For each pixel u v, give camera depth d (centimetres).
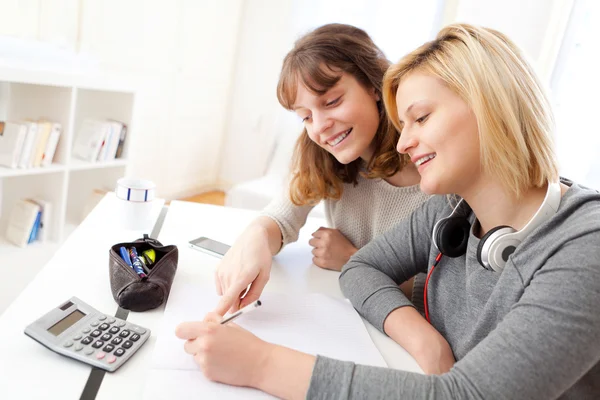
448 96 63
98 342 60
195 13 362
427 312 85
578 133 241
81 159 226
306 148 112
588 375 60
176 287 80
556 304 51
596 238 53
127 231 105
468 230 75
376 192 114
